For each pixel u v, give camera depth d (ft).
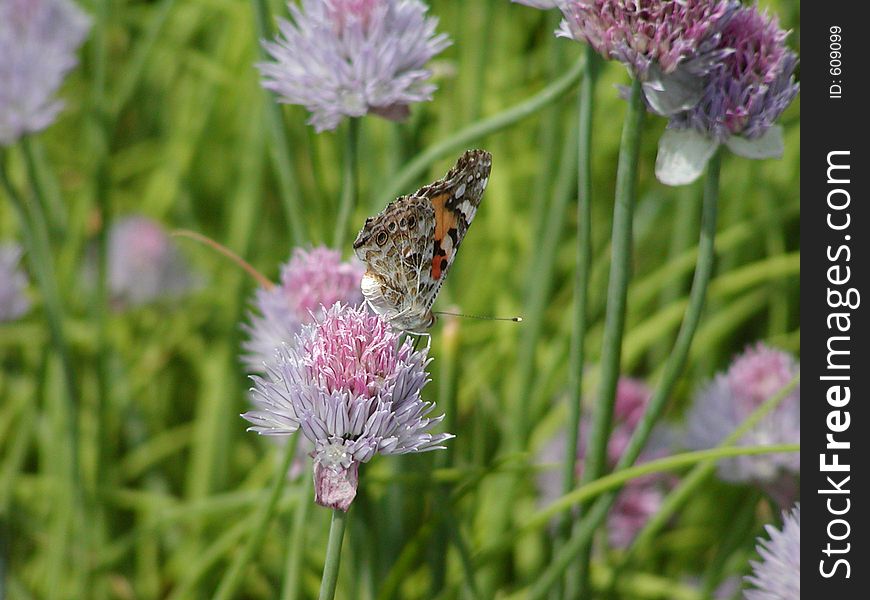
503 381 2.01
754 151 1.64
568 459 1.71
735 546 1.80
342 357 1.55
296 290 1.69
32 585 1.96
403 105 1.72
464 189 1.68
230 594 1.70
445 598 1.73
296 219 1.79
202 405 2.05
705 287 1.66
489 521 1.89
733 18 1.63
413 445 1.55
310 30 1.72
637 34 1.62
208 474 1.97
